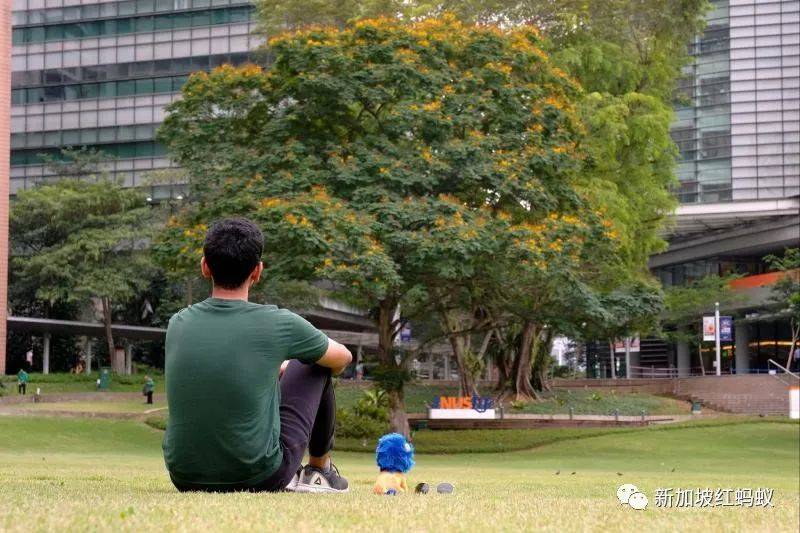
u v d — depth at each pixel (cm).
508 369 4694
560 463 2834
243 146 2922
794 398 1967
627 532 353
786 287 5906
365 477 1414
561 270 2672
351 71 2738
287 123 2772
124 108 7119
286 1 3981
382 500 484
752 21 7912
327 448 564
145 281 5681
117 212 5750
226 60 7006
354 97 2705
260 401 478
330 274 2403
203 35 7044
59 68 7212
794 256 5972
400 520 373
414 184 2703
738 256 7719
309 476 563
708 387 5709
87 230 5519
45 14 7250
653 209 3825
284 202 2503
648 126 3603
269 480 491
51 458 2267
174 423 478
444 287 2909
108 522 344
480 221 2589
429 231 2567
